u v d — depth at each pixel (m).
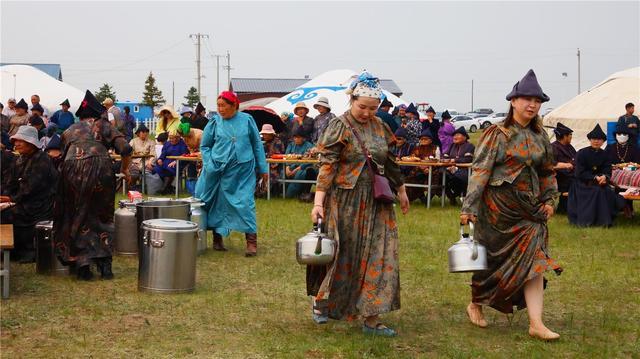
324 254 5.33
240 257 8.74
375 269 5.45
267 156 15.44
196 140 16.20
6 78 28.66
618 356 5.30
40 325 5.80
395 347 5.40
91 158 7.21
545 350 5.34
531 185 5.48
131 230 8.52
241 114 8.88
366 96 5.44
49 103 28.22
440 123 19.00
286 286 7.29
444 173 14.14
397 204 14.28
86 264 7.17
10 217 8.11
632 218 12.77
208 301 6.62
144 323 5.91
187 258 6.89
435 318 6.23
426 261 8.61
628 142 14.04
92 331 5.67
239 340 5.50
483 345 5.50
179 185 16.59
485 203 5.58
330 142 5.45
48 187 8.23
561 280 7.71
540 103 5.47
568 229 11.44
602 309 6.61
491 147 5.47
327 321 6.02
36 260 7.65
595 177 11.76
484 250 5.51
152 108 54.69
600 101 22.84
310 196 14.67
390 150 5.66
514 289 5.55
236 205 8.73
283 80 58.00
